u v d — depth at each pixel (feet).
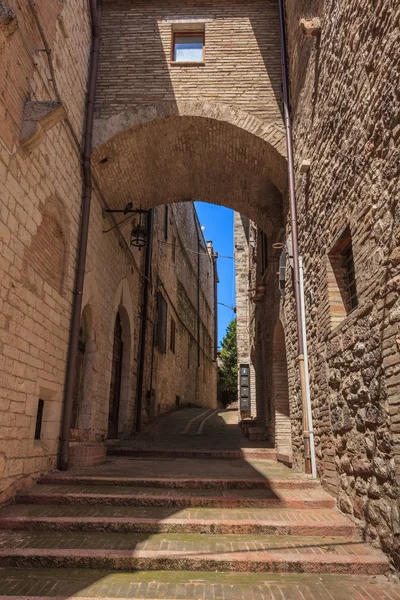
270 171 28.35
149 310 46.68
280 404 31.83
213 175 32.53
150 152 29.45
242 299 58.39
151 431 40.98
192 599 10.26
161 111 26.91
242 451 28.60
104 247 30.07
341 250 17.62
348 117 15.35
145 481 18.20
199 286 92.38
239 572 11.83
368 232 13.58
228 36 28.78
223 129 27.27
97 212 28.09
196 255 92.17
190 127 27.73
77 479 18.44
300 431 22.22
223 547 12.82
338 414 16.29
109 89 27.37
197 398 81.71
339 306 17.54
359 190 14.33
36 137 16.58
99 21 28.35
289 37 26.30
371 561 11.89
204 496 16.63
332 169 17.34
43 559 12.00
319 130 19.30
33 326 18.01
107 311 31.30
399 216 11.38
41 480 18.52
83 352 27.99
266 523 14.19
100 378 29.78
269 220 32.19
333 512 15.72
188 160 31.19
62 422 21.40
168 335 58.49
